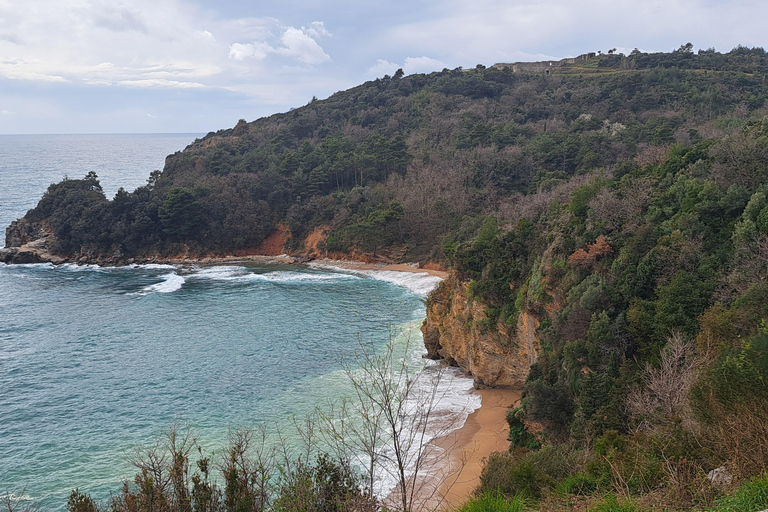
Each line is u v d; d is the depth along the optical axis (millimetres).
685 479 11602
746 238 31094
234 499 13664
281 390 44406
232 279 92188
